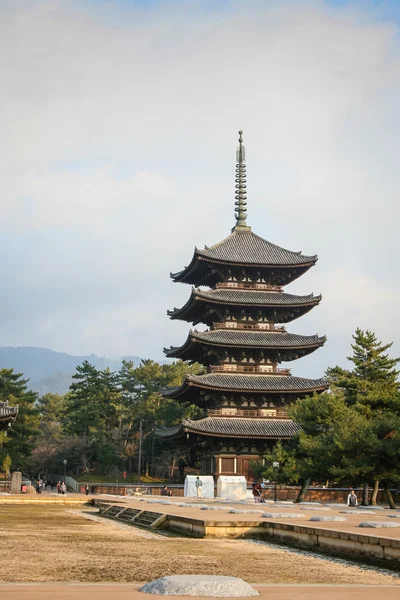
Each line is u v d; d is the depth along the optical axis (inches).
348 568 1227.9
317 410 3725.4
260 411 4426.7
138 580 1005.2
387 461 3304.6
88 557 1274.6
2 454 6368.1
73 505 3553.2
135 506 2630.4
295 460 3690.9
